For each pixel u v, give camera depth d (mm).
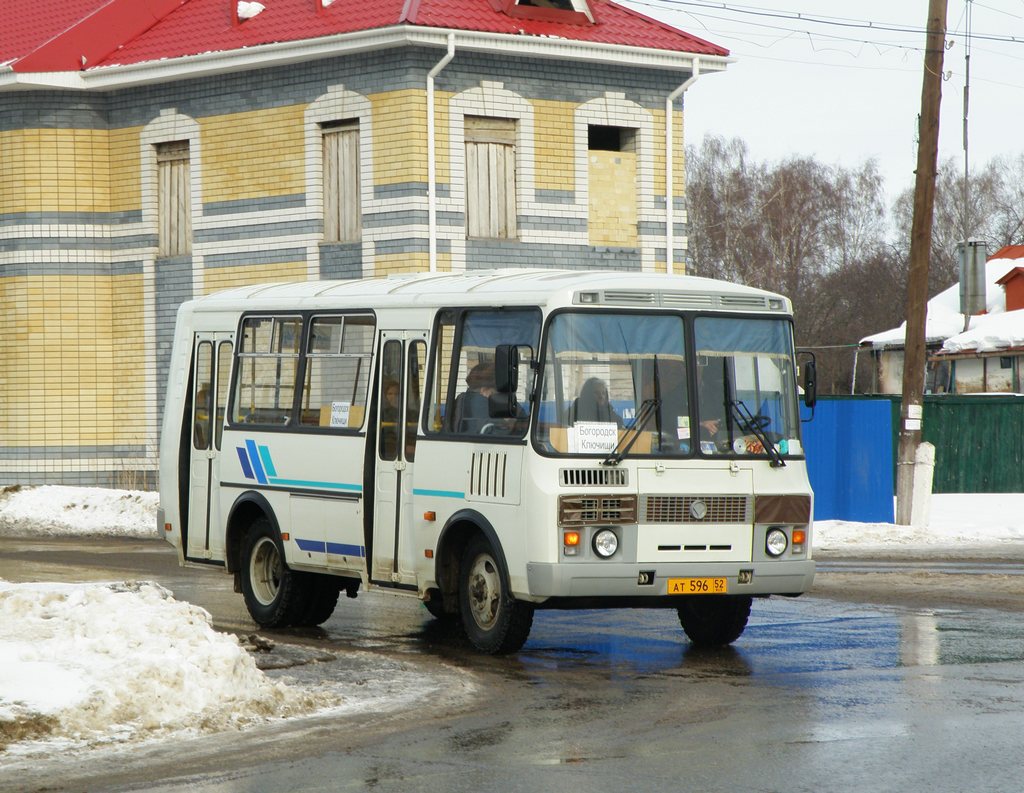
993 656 15367
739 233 90250
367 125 32375
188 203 35375
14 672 12602
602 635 17375
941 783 9766
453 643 16922
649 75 35000
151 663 12508
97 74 35438
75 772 10586
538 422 15164
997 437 42500
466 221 32812
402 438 16922
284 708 12625
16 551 27266
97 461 36188
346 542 17578
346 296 18047
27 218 35812
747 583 15664
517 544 15195
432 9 31781
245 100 34125
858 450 33281
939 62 30938
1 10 39125
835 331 91750
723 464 15672
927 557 26734
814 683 13812
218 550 19625
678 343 15758
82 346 36125
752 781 9938
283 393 18750
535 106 33469
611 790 9789
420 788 9969
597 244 34438
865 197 96125
